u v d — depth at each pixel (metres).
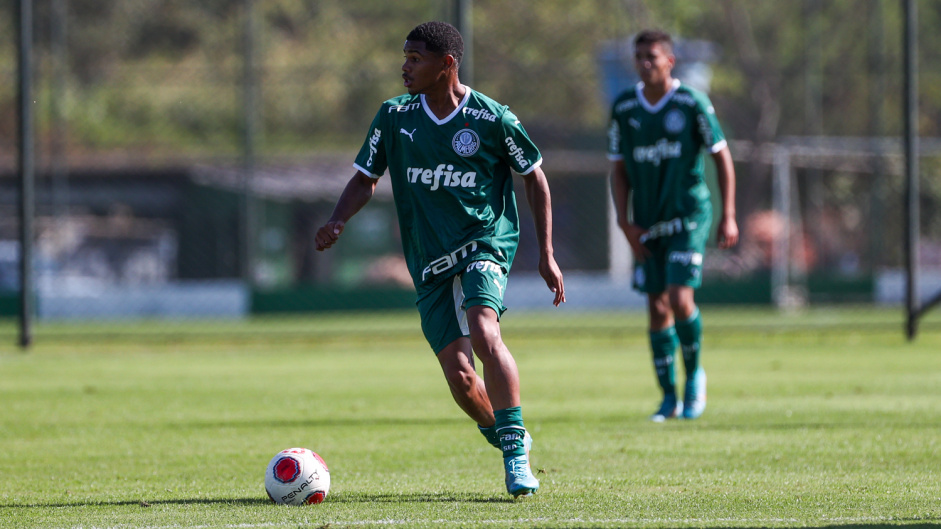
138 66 90.62
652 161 23.83
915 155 42.31
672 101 23.61
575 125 79.00
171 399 27.61
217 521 12.96
